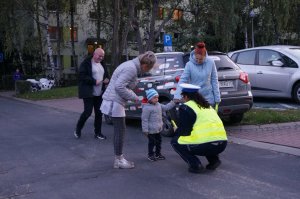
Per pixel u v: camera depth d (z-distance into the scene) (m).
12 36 33.75
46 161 8.33
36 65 39.97
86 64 10.02
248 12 36.91
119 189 6.69
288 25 40.59
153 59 7.53
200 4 33.66
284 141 9.39
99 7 34.50
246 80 10.56
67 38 41.66
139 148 9.23
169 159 8.27
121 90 7.44
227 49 33.59
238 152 8.69
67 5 33.53
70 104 18.58
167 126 10.12
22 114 15.61
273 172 7.38
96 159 8.39
